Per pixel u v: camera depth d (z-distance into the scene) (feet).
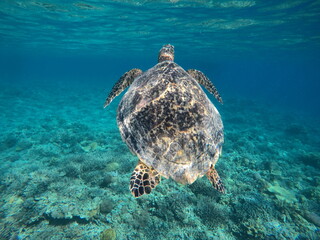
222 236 21.98
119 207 24.54
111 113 78.38
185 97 10.98
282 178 35.04
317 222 23.88
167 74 12.17
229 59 201.57
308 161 43.65
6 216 22.24
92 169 31.86
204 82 17.35
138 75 16.25
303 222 23.84
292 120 91.66
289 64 225.15
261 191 29.78
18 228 21.01
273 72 454.40
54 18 65.87
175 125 10.10
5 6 55.52
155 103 10.77
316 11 50.01
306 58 154.92
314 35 74.84
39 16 63.98
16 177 28.86
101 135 50.19
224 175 33.19
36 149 39.91
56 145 42.80
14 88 109.60
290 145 55.11
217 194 27.20
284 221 23.80
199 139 10.27
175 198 25.79
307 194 30.42
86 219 22.16
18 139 45.21
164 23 69.15
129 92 13.29
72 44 123.34
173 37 92.02
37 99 93.45
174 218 23.68
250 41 94.43
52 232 20.75
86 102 97.45
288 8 49.80
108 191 26.91
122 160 35.12
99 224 22.30
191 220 23.50
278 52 127.54
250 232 21.81
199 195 26.99
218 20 63.31
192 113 10.59
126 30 81.10
